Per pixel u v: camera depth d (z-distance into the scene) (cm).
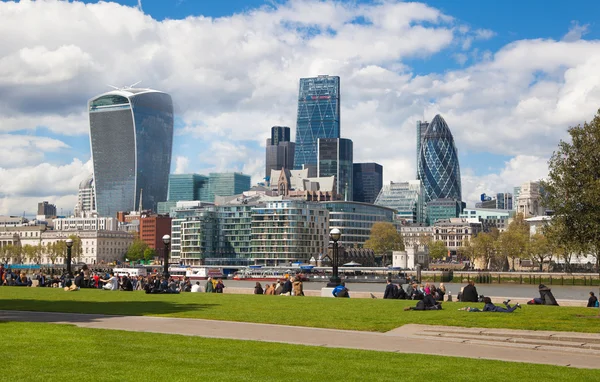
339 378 2883
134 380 2770
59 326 4300
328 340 3953
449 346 3834
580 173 5753
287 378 2859
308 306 6075
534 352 3716
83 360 3158
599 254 5788
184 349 3497
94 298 7244
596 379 2934
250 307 5953
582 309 5816
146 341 3738
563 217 5834
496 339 4031
